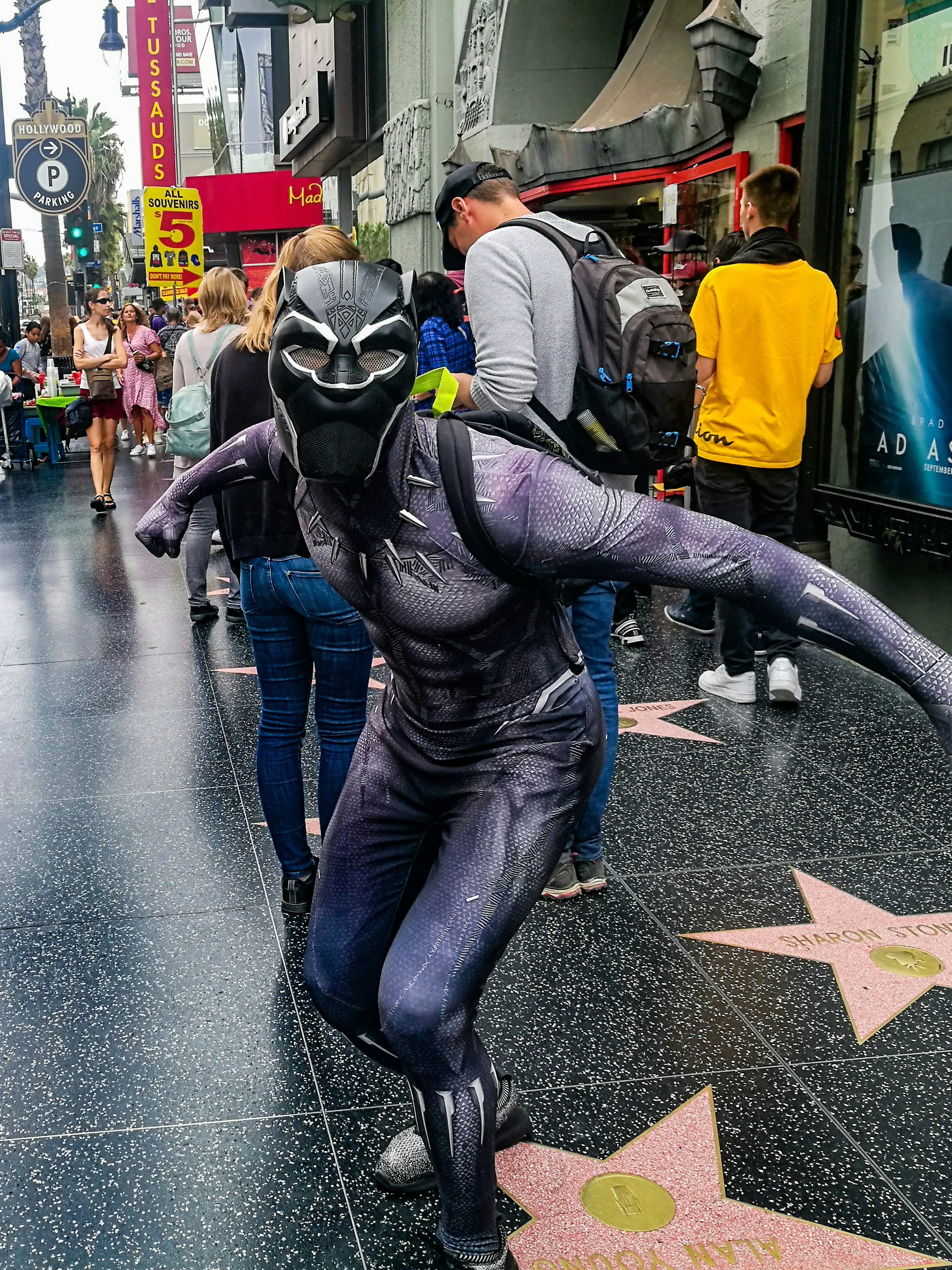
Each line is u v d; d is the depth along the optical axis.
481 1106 1.84
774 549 1.65
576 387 2.99
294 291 1.59
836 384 6.09
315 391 1.54
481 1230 1.90
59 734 5.20
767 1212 2.24
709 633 6.53
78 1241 2.20
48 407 16.20
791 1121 2.51
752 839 3.90
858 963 3.13
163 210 19.72
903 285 5.43
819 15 5.81
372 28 17.77
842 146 5.85
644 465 3.00
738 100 7.29
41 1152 2.45
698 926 3.34
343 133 18.67
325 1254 2.16
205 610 7.15
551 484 1.68
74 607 7.68
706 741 4.81
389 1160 2.30
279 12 21.30
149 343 16.66
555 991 3.03
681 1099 2.59
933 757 4.59
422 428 1.71
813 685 5.57
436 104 13.16
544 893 3.52
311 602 3.17
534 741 1.89
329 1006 2.06
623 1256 2.13
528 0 10.77
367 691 3.35
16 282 21.83
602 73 11.23
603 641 3.37
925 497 5.40
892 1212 2.24
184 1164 2.41
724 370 5.08
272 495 3.13
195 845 3.98
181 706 5.55
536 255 2.98
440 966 1.78
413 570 1.72
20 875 3.78
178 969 3.17
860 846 3.83
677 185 8.43
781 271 4.93
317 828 4.05
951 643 5.59
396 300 1.60
